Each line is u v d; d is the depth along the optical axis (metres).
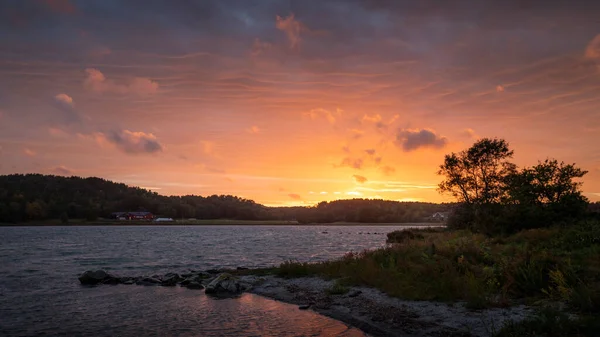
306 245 61.47
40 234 108.19
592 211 31.83
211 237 94.19
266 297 17.25
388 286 15.78
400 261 18.91
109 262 34.50
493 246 22.52
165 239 82.81
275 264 32.62
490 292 13.06
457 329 10.66
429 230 56.34
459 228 44.50
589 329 8.73
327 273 20.47
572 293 11.18
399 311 12.89
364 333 11.36
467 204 45.16
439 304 13.20
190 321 13.05
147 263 33.69
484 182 44.78
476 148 45.12
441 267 16.48
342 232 140.12
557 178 32.88
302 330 11.82
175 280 22.30
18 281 22.94
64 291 19.39
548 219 30.03
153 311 14.65
